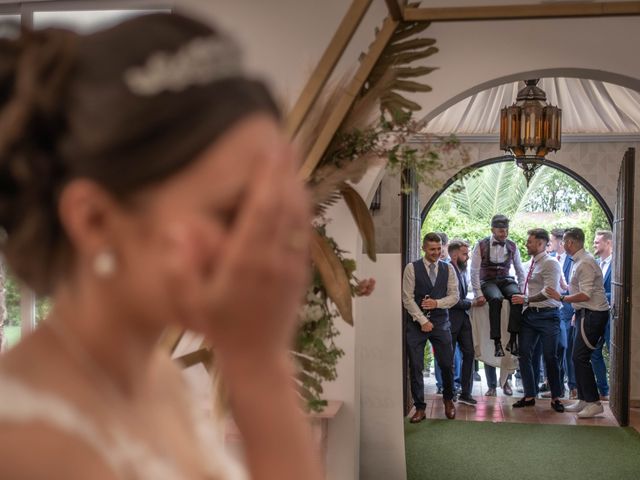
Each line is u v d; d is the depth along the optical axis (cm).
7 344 488
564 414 800
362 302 504
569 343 878
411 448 668
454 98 432
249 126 39
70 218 40
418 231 860
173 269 37
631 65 421
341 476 414
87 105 40
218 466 59
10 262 44
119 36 42
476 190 1273
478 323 888
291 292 37
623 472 605
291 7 421
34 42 43
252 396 42
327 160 276
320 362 280
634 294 884
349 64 411
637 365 878
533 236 815
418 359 759
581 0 409
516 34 425
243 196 38
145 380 50
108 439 42
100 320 43
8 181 42
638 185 899
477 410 816
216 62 40
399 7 270
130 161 38
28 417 39
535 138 676
